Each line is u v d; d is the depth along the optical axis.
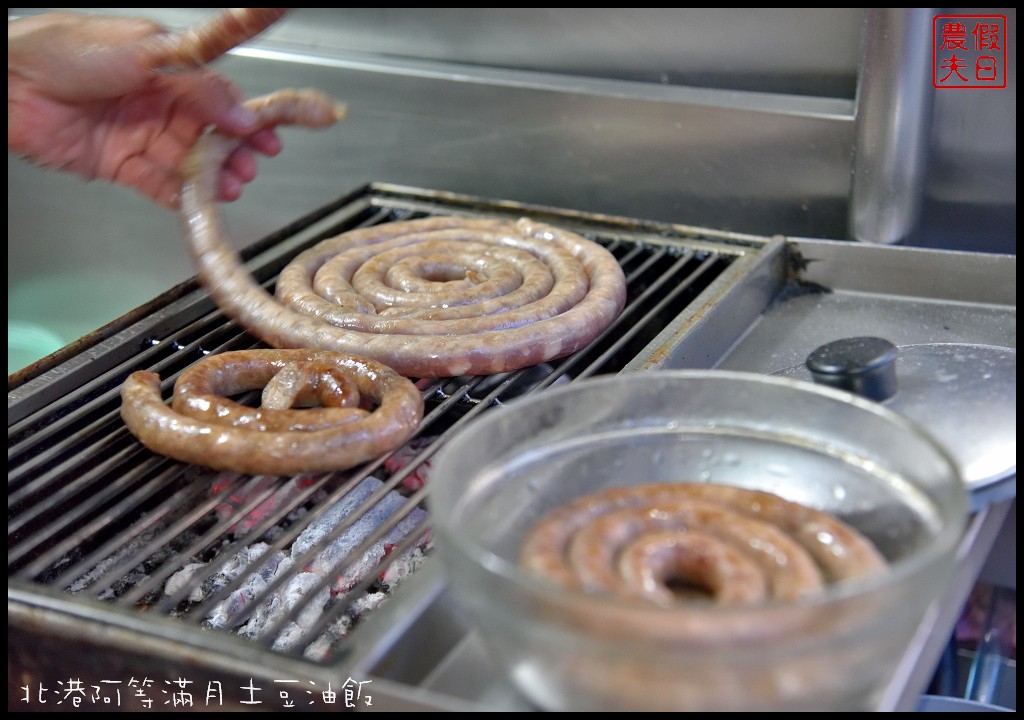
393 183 2.16
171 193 1.70
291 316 1.42
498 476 0.92
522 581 0.70
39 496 1.25
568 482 0.96
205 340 1.47
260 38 2.24
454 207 1.91
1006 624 1.51
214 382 1.32
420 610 0.91
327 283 1.54
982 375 1.24
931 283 1.58
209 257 1.47
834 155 1.77
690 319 1.41
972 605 1.52
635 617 0.67
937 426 1.15
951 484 0.79
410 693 0.81
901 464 0.88
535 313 1.43
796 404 0.94
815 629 0.67
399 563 1.22
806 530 0.86
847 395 0.91
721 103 1.83
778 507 0.88
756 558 0.82
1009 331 1.46
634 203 1.96
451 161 2.09
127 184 1.70
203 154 1.55
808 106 1.79
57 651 0.95
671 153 1.89
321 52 2.16
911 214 1.70
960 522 0.74
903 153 1.64
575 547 0.81
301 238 1.84
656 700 0.71
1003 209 1.76
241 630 1.16
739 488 0.91
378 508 1.29
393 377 1.30
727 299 1.46
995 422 1.15
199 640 0.89
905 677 0.83
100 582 1.02
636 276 1.65
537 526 0.85
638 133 1.91
